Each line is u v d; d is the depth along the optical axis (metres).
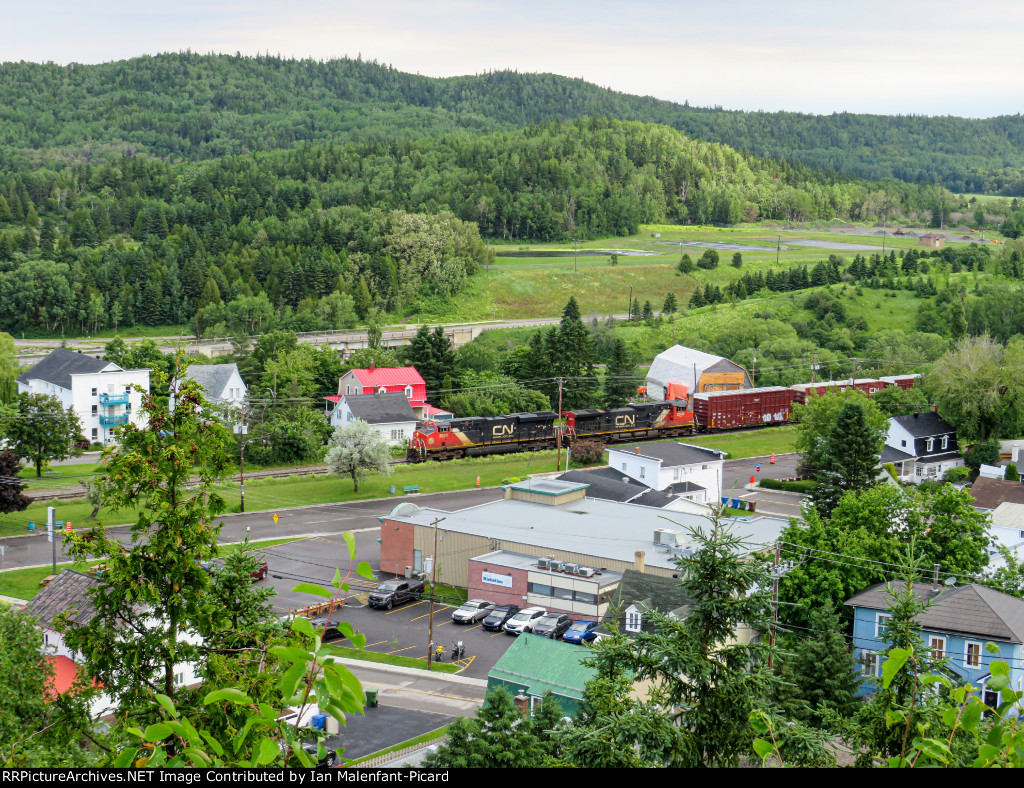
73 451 108.81
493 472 117.81
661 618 25.64
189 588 28.39
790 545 64.12
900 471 114.81
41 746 26.39
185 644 28.41
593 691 25.23
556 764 24.23
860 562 60.91
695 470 106.62
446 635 70.56
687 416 136.75
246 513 98.44
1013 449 118.31
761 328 185.38
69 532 28.14
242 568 35.81
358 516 98.56
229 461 29.47
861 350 185.62
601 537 78.19
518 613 71.88
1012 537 77.69
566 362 156.88
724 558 25.20
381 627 71.81
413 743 52.81
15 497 88.94
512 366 161.38
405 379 145.00
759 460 125.62
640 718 23.22
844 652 46.97
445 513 85.38
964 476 108.56
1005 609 52.03
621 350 155.50
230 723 25.41
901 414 131.12
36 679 33.81
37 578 77.12
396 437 130.25
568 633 68.38
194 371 140.88
